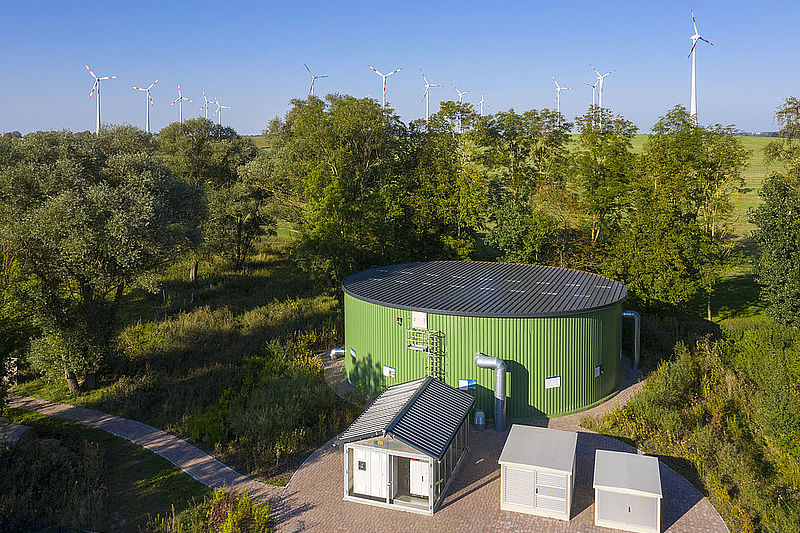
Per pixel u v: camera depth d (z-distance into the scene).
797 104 40.59
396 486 18.17
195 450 21.89
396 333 25.25
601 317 25.20
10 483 18.88
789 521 15.93
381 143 52.06
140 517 17.45
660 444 20.94
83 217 25.14
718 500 17.44
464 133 49.09
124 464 20.92
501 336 23.44
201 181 59.34
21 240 25.69
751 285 50.78
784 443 20.20
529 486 17.08
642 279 37.53
